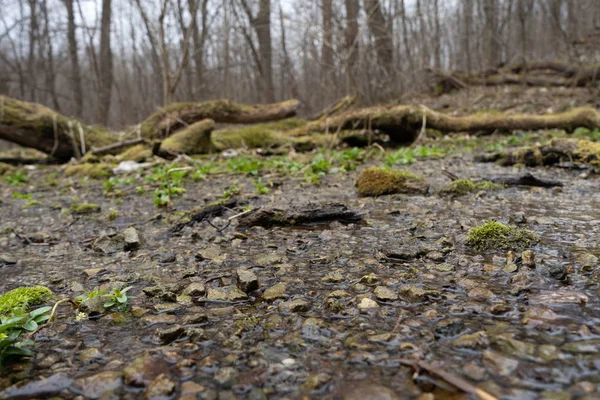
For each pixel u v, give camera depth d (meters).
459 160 6.93
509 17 17.61
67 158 10.68
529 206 3.55
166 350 1.50
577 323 1.51
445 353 1.38
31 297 2.06
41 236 3.62
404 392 1.20
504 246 2.42
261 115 11.84
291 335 1.58
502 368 1.27
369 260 2.40
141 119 28.56
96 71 19.52
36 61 26.80
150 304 1.97
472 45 21.06
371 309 1.75
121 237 3.15
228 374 1.34
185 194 5.32
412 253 2.41
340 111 12.65
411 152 7.81
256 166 6.91
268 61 19.25
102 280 2.38
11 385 1.35
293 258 2.55
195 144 9.41
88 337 1.66
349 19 13.94
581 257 2.18
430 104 14.79
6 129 9.57
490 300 1.76
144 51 25.55
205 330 1.66
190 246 3.01
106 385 1.33
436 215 3.38
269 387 1.27
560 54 17.58
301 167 6.67
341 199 4.31
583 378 1.20
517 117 9.77
